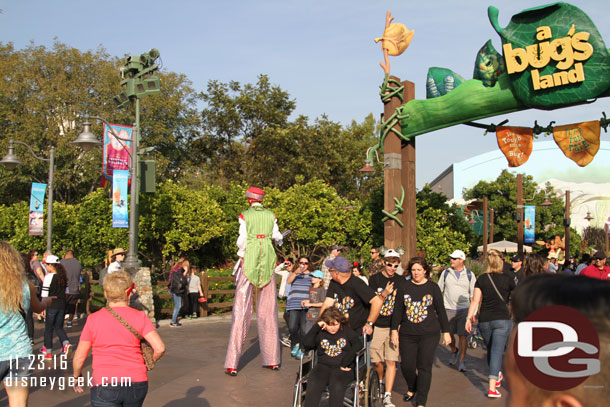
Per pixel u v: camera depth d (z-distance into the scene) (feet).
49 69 107.65
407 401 23.35
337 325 18.45
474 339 36.14
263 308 29.99
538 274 3.88
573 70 40.04
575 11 39.96
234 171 122.72
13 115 101.81
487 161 238.89
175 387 25.40
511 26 42.86
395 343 21.95
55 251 74.23
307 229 72.28
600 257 38.32
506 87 44.14
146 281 44.98
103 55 111.96
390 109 49.73
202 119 125.80
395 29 49.65
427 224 62.13
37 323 46.29
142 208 68.08
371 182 147.54
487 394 24.14
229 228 75.25
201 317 50.78
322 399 23.24
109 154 52.54
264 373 28.81
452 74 47.88
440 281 30.22
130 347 13.82
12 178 100.63
